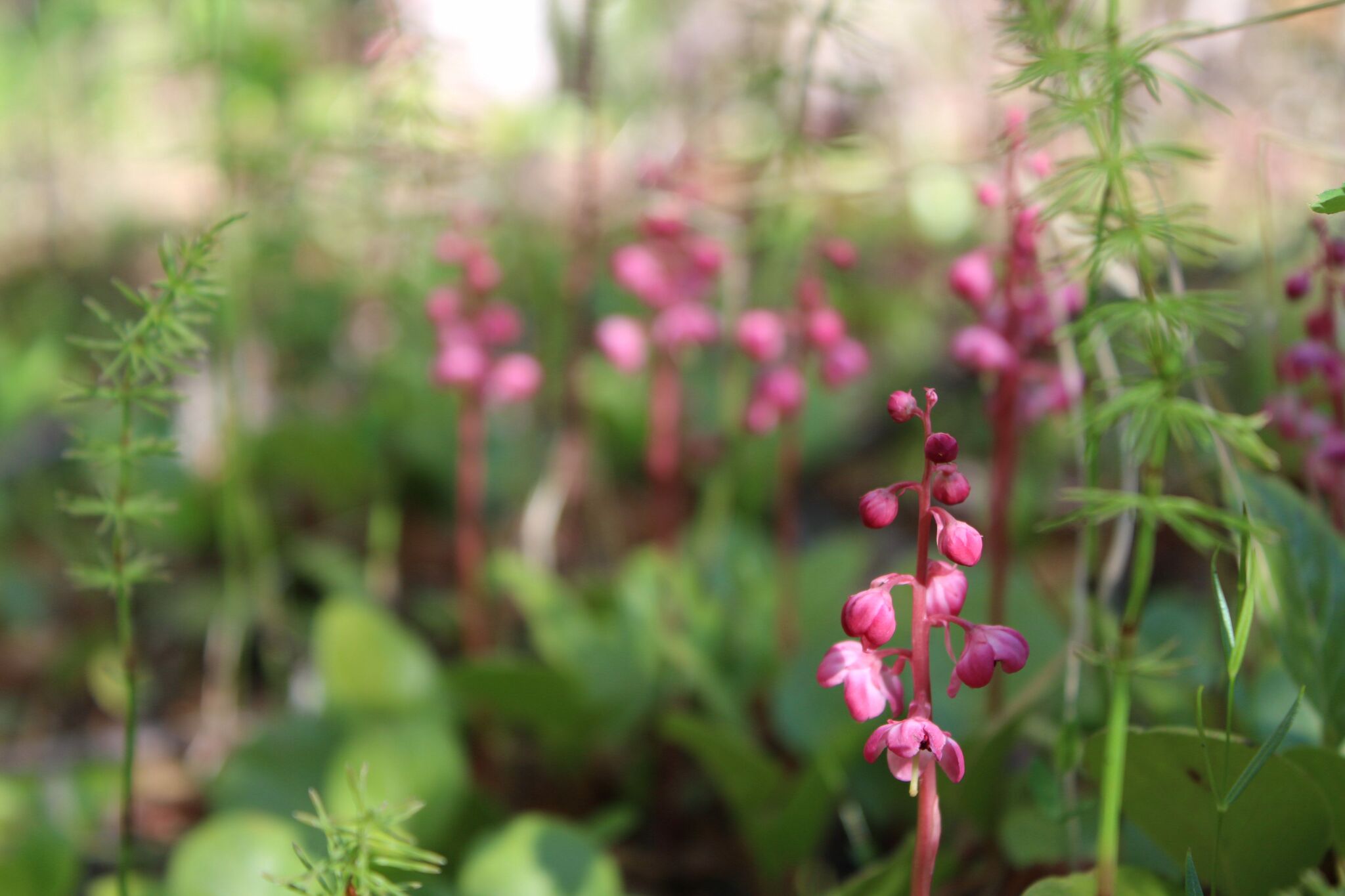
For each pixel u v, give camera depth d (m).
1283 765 0.35
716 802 0.61
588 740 0.58
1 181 1.33
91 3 1.09
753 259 0.84
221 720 0.66
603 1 0.67
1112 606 0.59
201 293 0.38
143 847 0.56
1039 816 0.43
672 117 0.94
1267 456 0.33
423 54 0.59
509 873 0.43
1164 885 0.37
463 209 0.59
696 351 0.92
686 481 0.89
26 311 1.14
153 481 0.79
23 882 0.47
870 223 1.14
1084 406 0.42
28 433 0.96
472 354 0.57
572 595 0.71
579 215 0.72
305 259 0.98
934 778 0.34
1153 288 0.34
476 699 0.57
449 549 0.85
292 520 0.84
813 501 0.93
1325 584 0.41
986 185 0.42
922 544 0.33
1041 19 0.37
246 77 0.78
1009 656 0.33
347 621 0.55
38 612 0.79
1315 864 0.37
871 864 0.46
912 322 1.08
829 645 0.54
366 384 0.96
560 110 0.91
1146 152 0.36
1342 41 0.89
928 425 0.33
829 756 0.46
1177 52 0.36
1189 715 0.45
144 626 0.77
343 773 0.48
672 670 0.60
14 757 0.65
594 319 0.90
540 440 0.86
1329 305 0.42
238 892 0.43
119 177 1.34
